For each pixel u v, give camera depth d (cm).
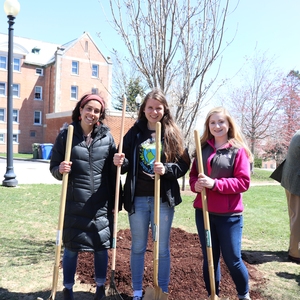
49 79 3491
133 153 305
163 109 305
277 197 1061
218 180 280
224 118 298
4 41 3450
